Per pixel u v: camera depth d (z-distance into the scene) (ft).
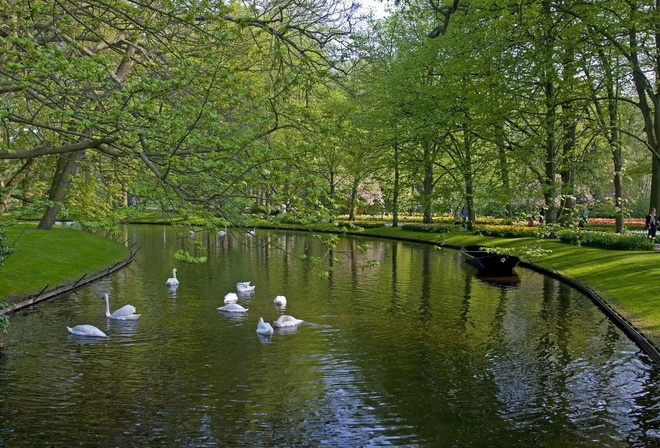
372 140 110.52
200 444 30.42
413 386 39.06
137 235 152.66
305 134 40.27
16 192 52.01
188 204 36.68
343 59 46.11
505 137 103.96
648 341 47.19
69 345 47.98
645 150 149.79
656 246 98.94
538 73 84.69
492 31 85.30
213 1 40.52
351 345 48.73
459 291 73.67
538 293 72.38
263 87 42.29
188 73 37.65
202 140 37.45
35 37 45.62
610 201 115.65
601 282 72.38
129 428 32.17
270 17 50.06
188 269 91.91
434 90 113.19
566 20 82.58
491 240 123.54
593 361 44.39
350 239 153.38
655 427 32.65
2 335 50.83
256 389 38.32
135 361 43.93
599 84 100.32
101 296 68.54
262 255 111.34
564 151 106.52
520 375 41.27
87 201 66.49
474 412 34.73
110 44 41.73
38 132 58.49
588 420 33.63
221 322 56.24
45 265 77.30
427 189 163.94
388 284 78.69
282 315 56.70
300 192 41.01
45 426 32.24
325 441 30.83
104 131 36.09
